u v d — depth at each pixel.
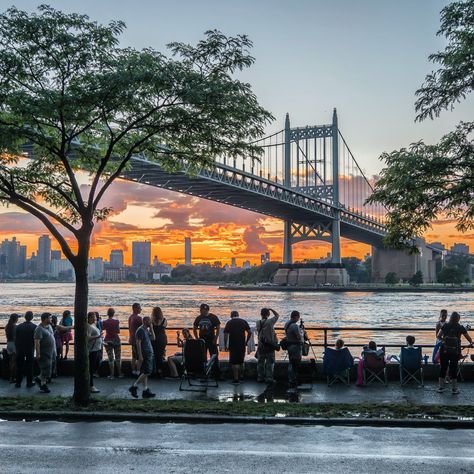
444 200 12.97
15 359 14.14
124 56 12.30
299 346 13.55
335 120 173.25
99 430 9.84
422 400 12.12
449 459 8.29
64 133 12.51
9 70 12.12
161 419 10.56
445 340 12.76
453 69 12.44
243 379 14.36
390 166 13.21
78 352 11.59
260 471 7.79
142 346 12.39
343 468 7.91
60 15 11.99
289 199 143.50
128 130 13.48
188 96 12.13
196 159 14.20
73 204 12.72
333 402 11.92
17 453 8.49
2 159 13.05
